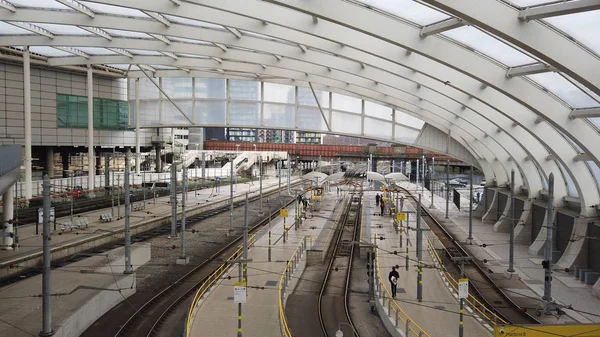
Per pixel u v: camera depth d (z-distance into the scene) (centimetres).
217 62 4294
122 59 4588
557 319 2195
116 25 3222
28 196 4541
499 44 2011
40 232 3716
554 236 3425
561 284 2759
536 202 3800
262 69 4225
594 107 2180
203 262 3309
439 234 4409
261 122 4906
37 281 2495
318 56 3266
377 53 2497
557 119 2305
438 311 2172
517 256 3494
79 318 2000
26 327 1822
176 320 2219
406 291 2494
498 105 2714
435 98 3469
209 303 2272
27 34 3875
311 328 2177
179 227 4781
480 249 3750
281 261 3122
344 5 2008
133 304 2416
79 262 2927
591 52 1656
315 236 4091
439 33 2119
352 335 2062
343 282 3017
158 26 3222
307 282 2994
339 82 4191
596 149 2330
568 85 2125
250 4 2380
